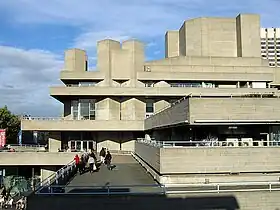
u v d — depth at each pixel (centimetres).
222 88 5306
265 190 1923
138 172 2989
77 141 5462
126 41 5731
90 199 1761
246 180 2277
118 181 2428
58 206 1741
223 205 1864
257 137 2647
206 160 2258
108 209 1773
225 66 5838
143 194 1819
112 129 5203
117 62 5653
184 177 2242
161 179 2231
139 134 5538
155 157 2458
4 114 7738
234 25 6306
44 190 1866
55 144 5344
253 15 6181
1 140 5875
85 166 3206
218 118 2362
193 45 6219
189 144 2894
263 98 2420
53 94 5244
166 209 1820
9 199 4200
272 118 2412
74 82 5734
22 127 5056
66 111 5603
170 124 2902
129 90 5334
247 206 1883
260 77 5703
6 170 5069
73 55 5819
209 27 6225
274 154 2314
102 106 5488
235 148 2288
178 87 5397
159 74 5591
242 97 2475
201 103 2358
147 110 5566
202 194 1859
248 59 5994
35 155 4781
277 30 10606
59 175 2150
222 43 6244
